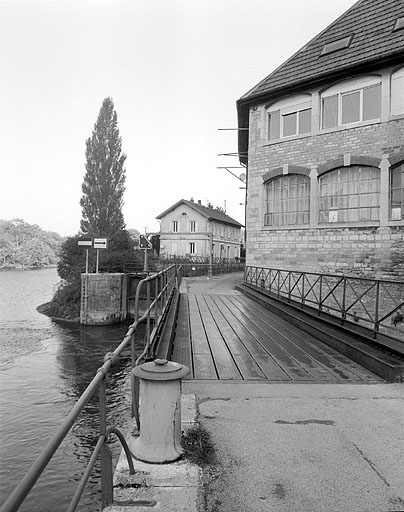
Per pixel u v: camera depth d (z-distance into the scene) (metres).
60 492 6.50
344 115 13.23
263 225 15.25
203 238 45.59
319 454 3.20
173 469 2.81
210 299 13.77
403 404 4.31
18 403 10.73
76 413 1.64
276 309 10.55
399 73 12.01
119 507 2.38
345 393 4.65
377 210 12.56
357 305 12.65
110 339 19.67
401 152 11.91
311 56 14.43
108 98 44.56
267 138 15.21
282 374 5.44
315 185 13.75
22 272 77.69
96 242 25.19
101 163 44.09
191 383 4.98
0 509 1.02
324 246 13.57
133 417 3.55
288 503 2.57
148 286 5.41
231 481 2.81
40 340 19.23
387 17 12.95
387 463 3.07
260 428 3.67
